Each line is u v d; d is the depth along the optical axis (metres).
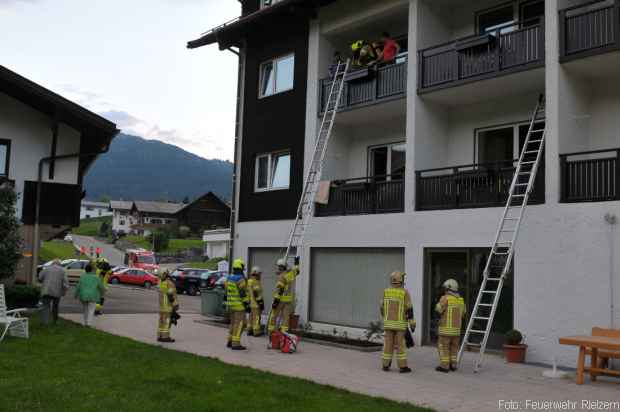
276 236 17.69
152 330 14.84
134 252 50.78
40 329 13.61
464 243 13.02
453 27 15.52
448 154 15.22
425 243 13.77
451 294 10.49
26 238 18.50
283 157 18.28
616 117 12.28
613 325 10.58
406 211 14.27
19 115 18.86
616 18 11.23
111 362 9.84
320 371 9.98
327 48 17.61
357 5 16.55
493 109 14.44
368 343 13.25
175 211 114.06
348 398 7.84
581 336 10.06
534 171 11.50
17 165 18.67
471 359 11.74
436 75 14.30
